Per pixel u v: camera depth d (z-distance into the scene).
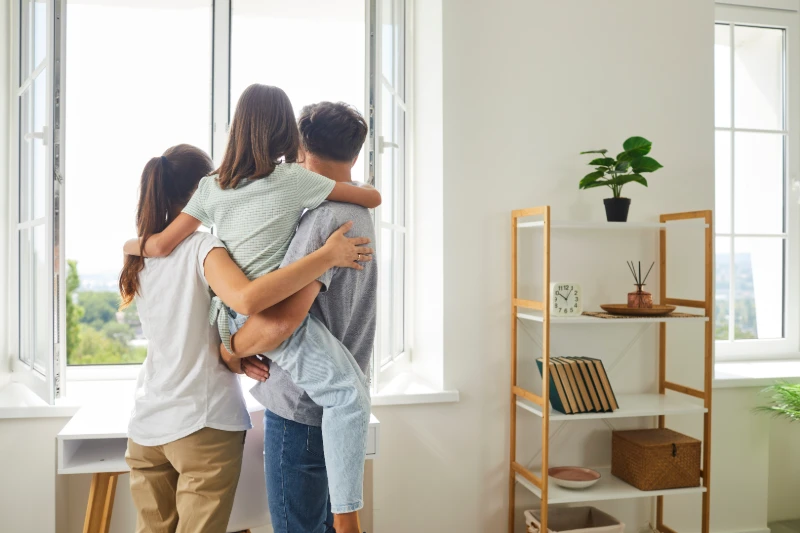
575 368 2.33
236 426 1.53
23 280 2.41
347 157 1.53
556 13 2.60
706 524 2.38
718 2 3.12
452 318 2.50
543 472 2.23
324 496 1.47
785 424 2.92
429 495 2.48
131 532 2.35
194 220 1.48
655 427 2.67
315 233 1.39
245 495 1.91
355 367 1.43
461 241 2.51
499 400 2.55
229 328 1.48
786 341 3.20
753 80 3.19
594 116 2.63
